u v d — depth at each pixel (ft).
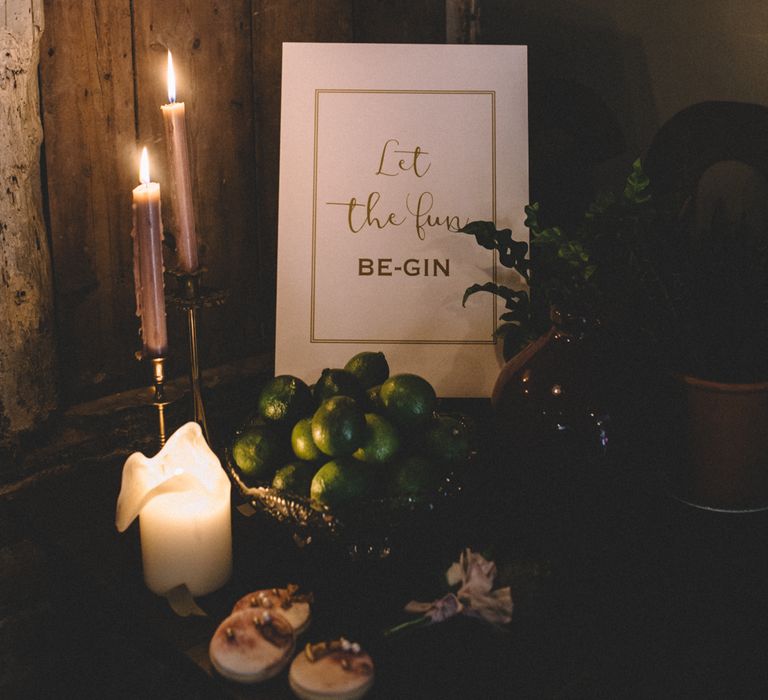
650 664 2.99
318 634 3.12
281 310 4.52
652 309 3.68
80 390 4.47
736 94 4.35
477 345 4.53
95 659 4.52
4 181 3.88
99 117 4.24
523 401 3.67
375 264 4.51
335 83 4.47
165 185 4.57
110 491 4.10
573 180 5.07
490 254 4.51
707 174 4.54
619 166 4.87
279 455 3.47
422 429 3.49
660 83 4.62
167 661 3.16
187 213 3.72
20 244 3.99
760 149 4.30
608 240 3.75
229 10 4.58
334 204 4.49
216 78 4.62
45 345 4.18
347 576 3.44
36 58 3.88
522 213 4.51
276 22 4.78
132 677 4.71
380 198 4.50
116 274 4.47
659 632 3.11
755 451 3.61
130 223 4.46
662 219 3.91
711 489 3.68
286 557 3.58
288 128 4.47
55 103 4.08
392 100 4.47
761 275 3.55
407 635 3.10
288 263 4.50
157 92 4.42
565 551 3.51
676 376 3.59
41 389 4.20
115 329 4.53
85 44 4.12
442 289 4.52
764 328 3.53
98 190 4.32
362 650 2.91
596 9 4.80
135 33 4.27
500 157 4.50
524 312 4.21
